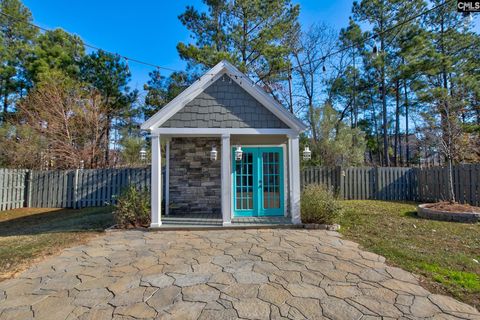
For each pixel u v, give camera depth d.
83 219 8.01
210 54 12.51
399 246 4.95
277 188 8.18
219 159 8.77
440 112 9.49
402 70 15.80
